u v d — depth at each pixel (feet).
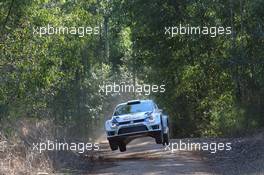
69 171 76.64
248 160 78.64
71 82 117.19
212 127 158.40
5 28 72.13
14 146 71.05
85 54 127.65
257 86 117.50
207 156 90.07
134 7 177.17
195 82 179.11
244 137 110.93
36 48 74.38
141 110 91.40
